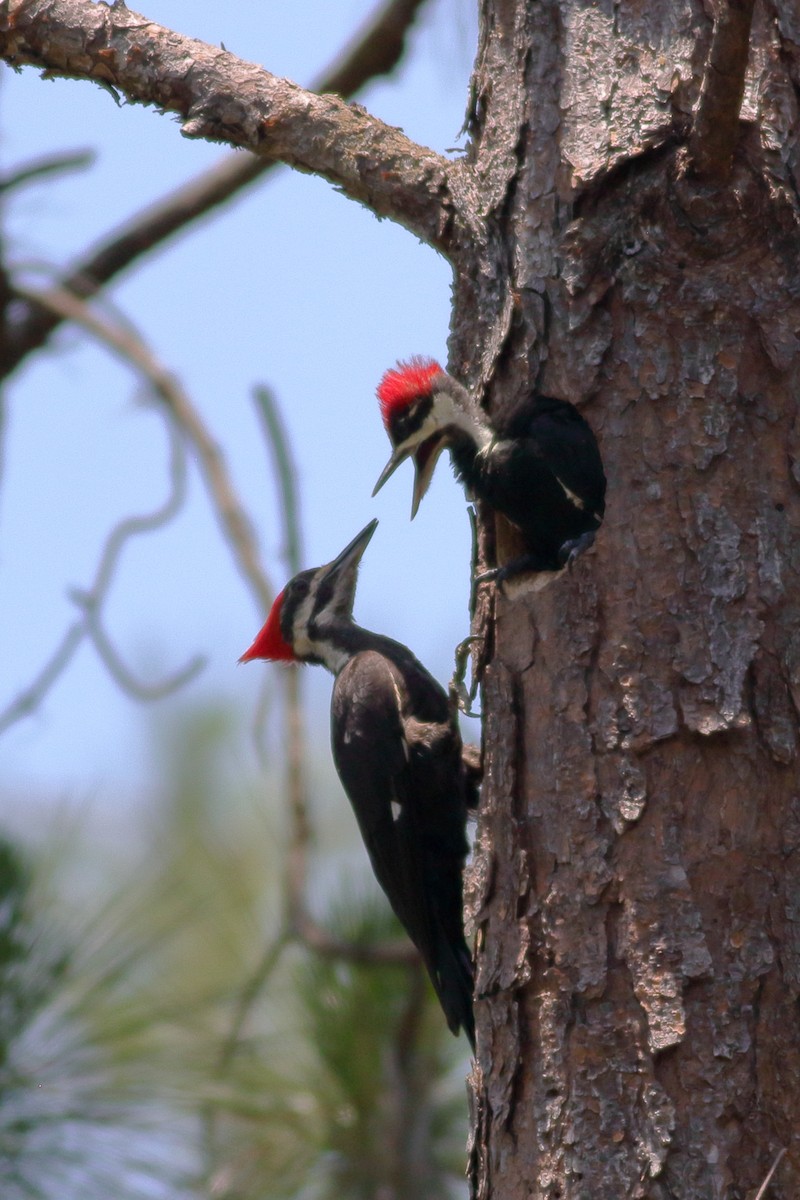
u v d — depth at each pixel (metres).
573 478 9.24
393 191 10.07
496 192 9.70
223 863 12.90
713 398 8.81
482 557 10.45
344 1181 11.19
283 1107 11.24
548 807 8.77
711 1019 8.09
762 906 8.21
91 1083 10.61
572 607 8.90
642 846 8.41
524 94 9.66
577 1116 8.23
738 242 8.86
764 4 9.30
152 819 13.44
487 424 9.82
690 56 9.26
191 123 10.36
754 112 9.06
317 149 10.23
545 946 8.59
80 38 10.55
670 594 8.67
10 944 10.67
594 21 9.52
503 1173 8.53
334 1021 11.43
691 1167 7.92
